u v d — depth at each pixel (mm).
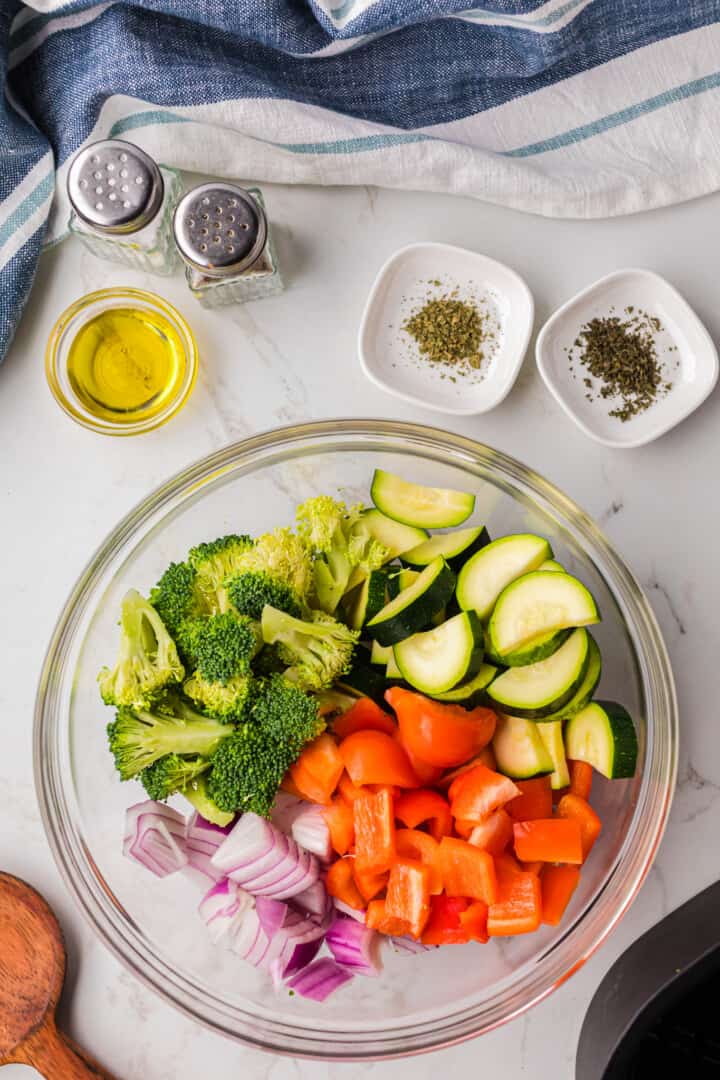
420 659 530
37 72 613
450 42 602
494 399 607
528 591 526
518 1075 593
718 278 612
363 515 569
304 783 532
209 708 536
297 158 609
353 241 624
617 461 612
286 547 541
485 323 616
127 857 571
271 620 527
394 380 617
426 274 615
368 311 608
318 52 598
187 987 574
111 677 541
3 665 621
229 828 553
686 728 602
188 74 593
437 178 610
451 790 526
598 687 579
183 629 544
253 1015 573
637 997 508
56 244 624
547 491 570
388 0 570
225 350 625
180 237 573
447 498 567
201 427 625
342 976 558
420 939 531
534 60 596
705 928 510
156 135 611
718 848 595
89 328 612
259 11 583
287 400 623
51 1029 588
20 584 624
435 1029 563
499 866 521
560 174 609
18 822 614
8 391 627
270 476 599
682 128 604
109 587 588
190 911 575
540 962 558
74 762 591
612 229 618
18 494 625
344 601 569
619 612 573
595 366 609
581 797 547
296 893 536
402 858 518
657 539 609
